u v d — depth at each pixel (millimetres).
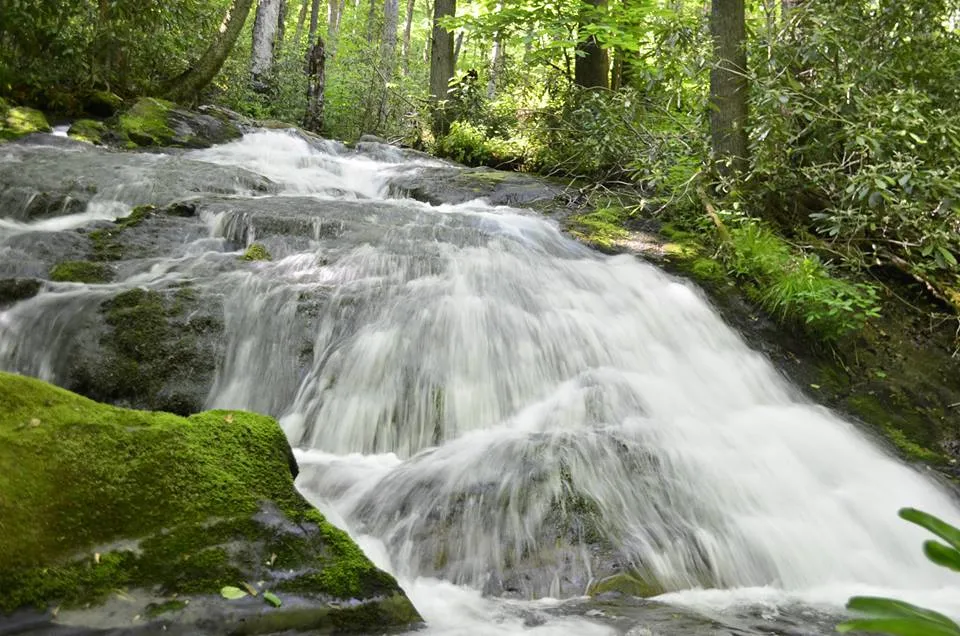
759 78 7492
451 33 14422
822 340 6094
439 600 2727
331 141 12398
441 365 4586
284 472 2707
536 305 5410
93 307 4562
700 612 2746
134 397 4309
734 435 4359
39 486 2254
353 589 2381
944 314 6688
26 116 9273
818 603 2988
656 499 3436
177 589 2188
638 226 7840
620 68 13156
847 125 6941
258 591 2260
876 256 7051
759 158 7262
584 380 4676
